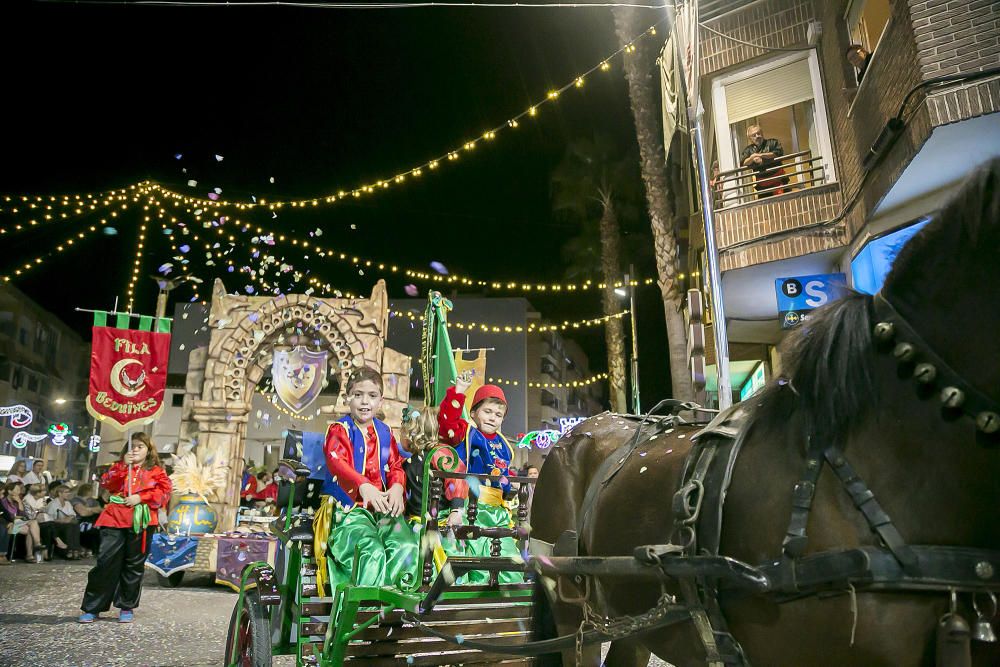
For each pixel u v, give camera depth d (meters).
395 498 4.13
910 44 6.83
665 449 2.88
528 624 3.86
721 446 2.44
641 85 17.34
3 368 39.09
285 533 4.12
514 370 31.95
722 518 2.24
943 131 6.50
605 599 2.86
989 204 1.88
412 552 4.02
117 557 8.03
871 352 2.04
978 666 1.78
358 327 15.05
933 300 1.95
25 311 40.81
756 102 10.87
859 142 8.66
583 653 3.34
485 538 4.52
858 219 8.89
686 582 2.26
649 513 2.64
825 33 9.98
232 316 14.48
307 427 24.02
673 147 14.91
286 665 6.23
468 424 5.17
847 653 1.89
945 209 2.01
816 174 10.30
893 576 1.78
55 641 6.77
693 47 8.34
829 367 2.10
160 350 14.11
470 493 4.55
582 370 56.31
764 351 14.40
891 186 7.57
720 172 10.76
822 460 2.03
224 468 13.49
